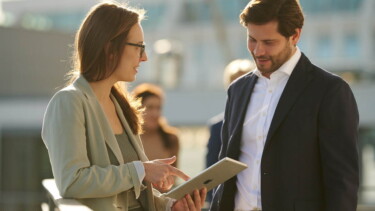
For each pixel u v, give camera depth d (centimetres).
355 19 3988
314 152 351
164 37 3994
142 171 315
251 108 373
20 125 1911
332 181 343
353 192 341
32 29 1981
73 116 307
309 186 351
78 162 303
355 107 356
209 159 550
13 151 1903
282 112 355
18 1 4162
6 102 1950
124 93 349
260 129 365
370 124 1712
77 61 331
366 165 1664
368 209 1530
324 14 4078
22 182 1852
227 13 3856
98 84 329
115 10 323
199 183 333
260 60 361
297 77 359
